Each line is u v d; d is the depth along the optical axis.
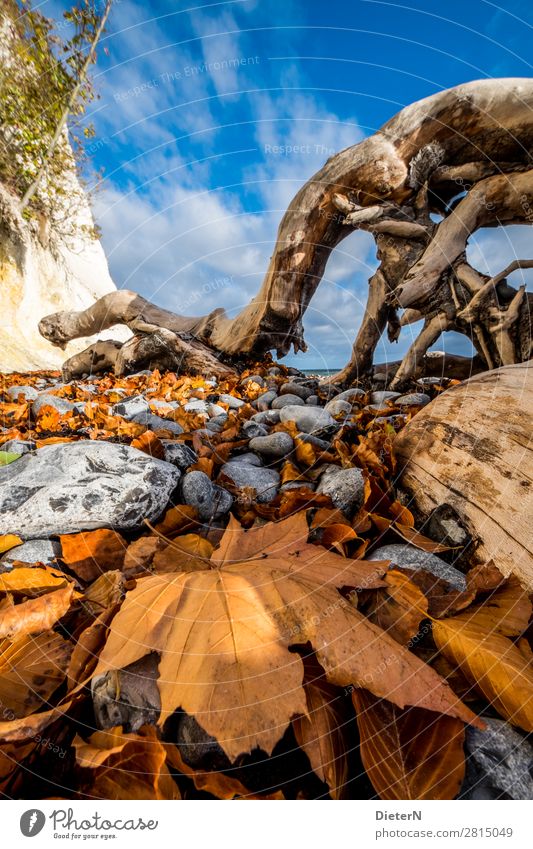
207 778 0.67
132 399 3.77
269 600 0.89
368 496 1.49
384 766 0.68
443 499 1.50
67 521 1.32
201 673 0.73
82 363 8.00
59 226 11.17
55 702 0.76
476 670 0.84
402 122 4.54
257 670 0.73
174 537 1.44
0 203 9.33
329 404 3.91
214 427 3.13
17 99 5.70
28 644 0.86
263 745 0.64
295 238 5.41
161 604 0.88
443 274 4.30
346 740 0.74
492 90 4.10
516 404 1.45
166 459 1.98
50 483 1.42
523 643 0.88
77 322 8.46
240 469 2.10
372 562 1.09
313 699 0.76
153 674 0.80
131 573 1.13
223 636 0.80
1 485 1.42
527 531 1.21
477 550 1.31
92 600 1.03
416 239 4.69
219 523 1.62
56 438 2.31
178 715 0.77
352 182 4.91
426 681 0.74
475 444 1.48
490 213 4.23
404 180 4.75
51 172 7.62
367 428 2.77
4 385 5.96
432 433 1.68
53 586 1.08
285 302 5.83
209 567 1.13
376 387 5.54
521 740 0.75
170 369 6.95
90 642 0.84
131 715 0.74
